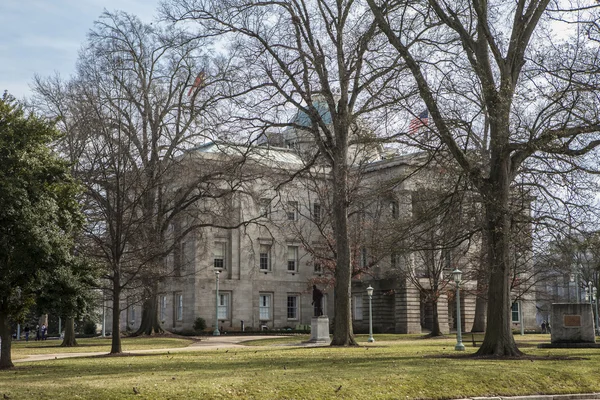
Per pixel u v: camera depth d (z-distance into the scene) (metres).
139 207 50.81
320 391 18.77
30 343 62.25
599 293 78.19
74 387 18.27
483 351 29.45
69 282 28.61
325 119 54.88
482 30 29.70
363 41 35.38
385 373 21.61
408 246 32.66
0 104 28.88
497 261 29.12
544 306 97.88
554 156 28.77
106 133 41.25
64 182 30.17
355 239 64.69
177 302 83.12
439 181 39.69
